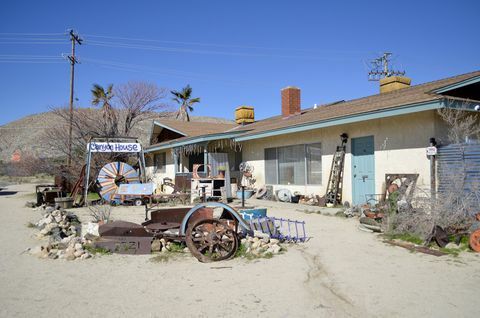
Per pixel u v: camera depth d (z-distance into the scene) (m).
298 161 14.49
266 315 4.14
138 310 4.30
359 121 10.85
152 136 25.81
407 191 9.60
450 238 6.80
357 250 6.80
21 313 4.23
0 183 34.25
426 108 8.92
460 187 7.74
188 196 15.43
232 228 6.76
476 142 8.74
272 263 6.09
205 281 5.28
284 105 19.62
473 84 10.60
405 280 5.15
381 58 37.53
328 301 4.51
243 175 17.62
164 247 6.94
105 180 16.17
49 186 16.36
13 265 6.12
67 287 5.07
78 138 24.59
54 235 8.00
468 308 4.21
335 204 12.28
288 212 11.74
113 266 6.04
